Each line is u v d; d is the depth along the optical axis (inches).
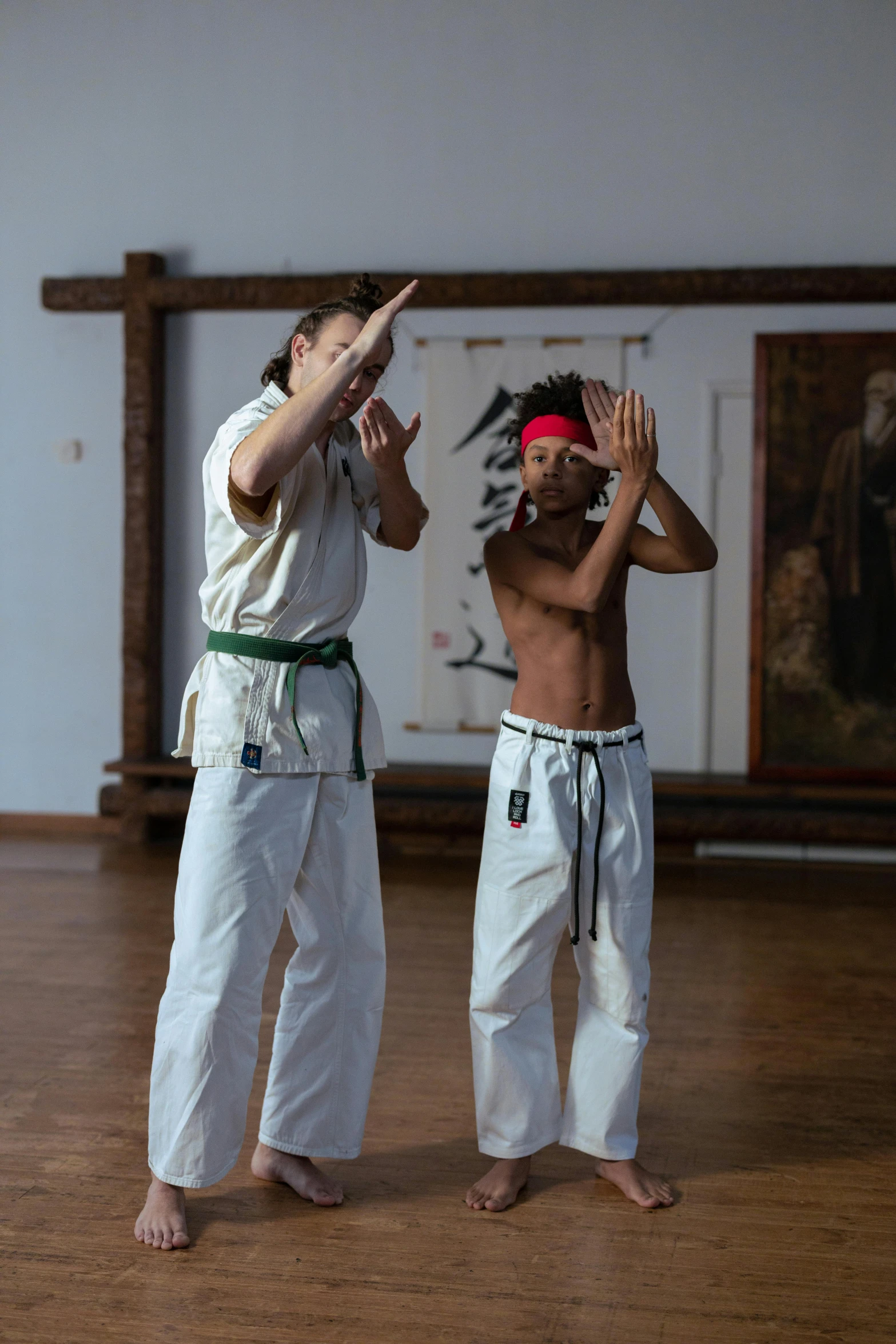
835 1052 107.3
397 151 215.5
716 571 211.8
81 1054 103.1
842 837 194.9
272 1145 77.0
